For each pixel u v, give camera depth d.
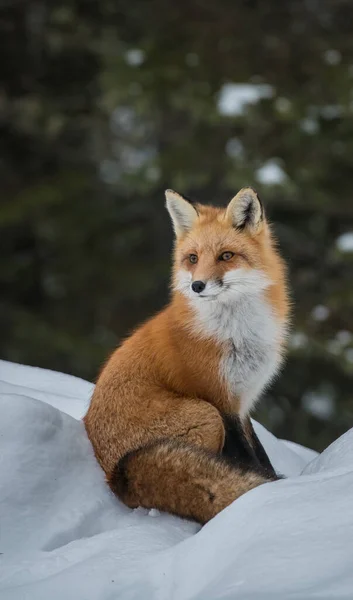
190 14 22.95
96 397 7.43
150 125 24.81
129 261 25.05
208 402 7.54
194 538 5.65
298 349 19.83
